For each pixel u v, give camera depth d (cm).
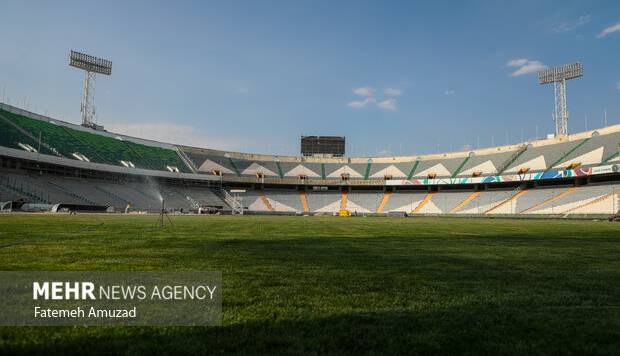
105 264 879
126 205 7162
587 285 716
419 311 530
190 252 1146
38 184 6331
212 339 416
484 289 674
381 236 1978
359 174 10150
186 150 9869
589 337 433
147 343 403
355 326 462
